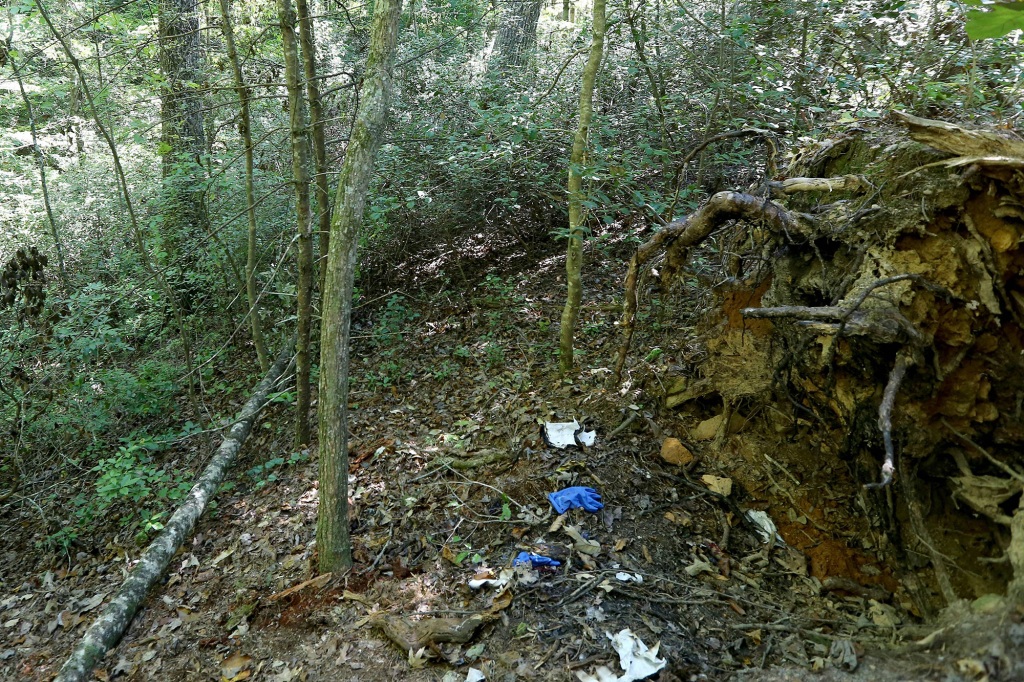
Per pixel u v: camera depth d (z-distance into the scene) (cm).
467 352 629
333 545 393
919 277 307
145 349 764
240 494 536
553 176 686
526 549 388
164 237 743
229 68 780
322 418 381
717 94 622
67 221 816
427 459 498
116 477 487
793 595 354
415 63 727
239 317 755
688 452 449
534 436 486
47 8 723
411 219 730
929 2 602
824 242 368
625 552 381
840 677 295
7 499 590
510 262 776
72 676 363
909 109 498
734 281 443
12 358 615
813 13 613
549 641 330
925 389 329
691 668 313
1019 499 314
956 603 300
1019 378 320
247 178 583
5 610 466
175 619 409
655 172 650
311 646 358
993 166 306
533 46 834
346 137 693
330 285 363
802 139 466
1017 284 316
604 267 712
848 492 386
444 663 327
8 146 873
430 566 392
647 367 520
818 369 363
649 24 672
